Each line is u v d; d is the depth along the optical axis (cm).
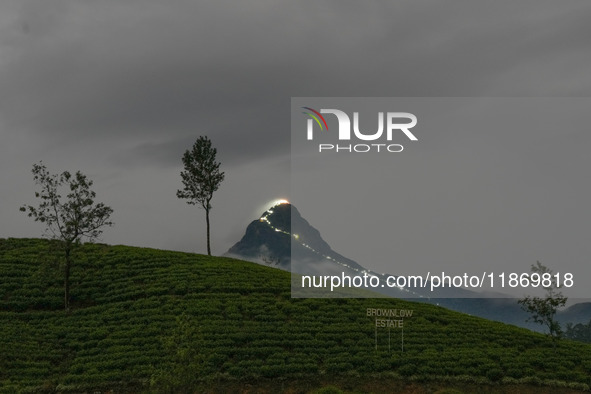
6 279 7612
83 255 8762
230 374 5316
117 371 5344
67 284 7119
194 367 4788
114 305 7019
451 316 7306
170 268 8256
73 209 7331
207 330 6169
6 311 6825
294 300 7344
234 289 7525
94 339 6119
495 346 6222
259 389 5112
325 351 5834
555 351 6116
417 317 7081
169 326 6269
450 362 5641
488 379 5344
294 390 5112
